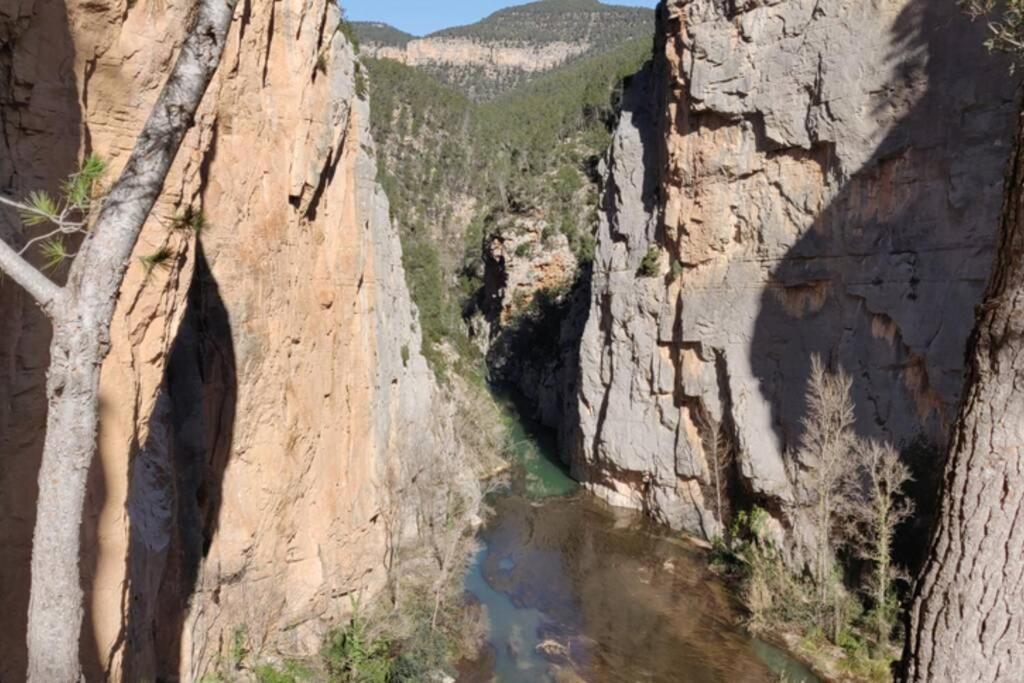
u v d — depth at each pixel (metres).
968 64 22.39
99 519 8.76
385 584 21.31
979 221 22.22
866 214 25.41
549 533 32.44
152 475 12.84
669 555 29.80
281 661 16.14
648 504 35.06
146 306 9.55
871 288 25.06
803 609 22.81
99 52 9.30
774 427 28.19
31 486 8.23
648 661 21.11
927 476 22.44
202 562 14.59
